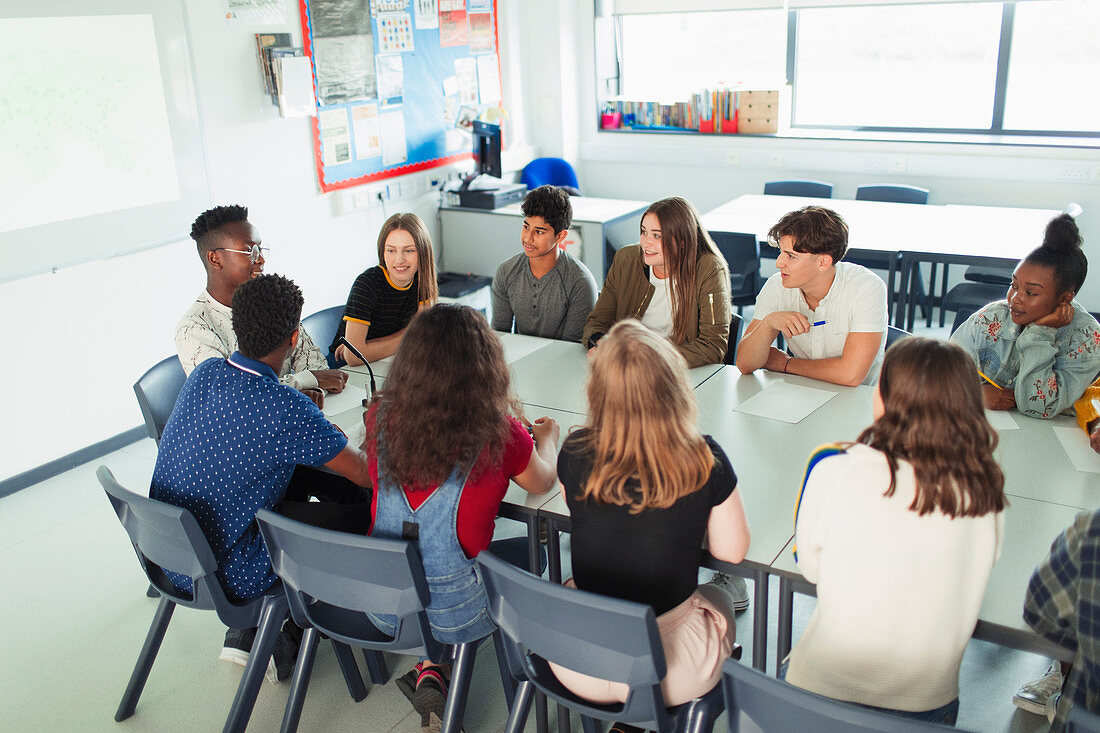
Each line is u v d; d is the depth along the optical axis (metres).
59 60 3.39
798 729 1.27
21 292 3.42
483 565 1.59
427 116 5.22
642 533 1.52
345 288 4.93
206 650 2.48
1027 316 2.15
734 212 4.80
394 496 1.75
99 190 3.60
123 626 2.61
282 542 1.79
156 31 3.72
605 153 6.18
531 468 1.81
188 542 1.84
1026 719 2.05
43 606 2.72
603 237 4.89
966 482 1.31
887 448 1.36
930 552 1.35
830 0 5.27
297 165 4.48
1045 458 1.97
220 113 4.06
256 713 2.22
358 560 1.70
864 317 2.42
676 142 5.98
